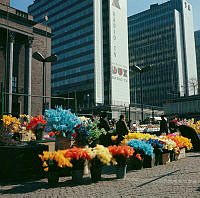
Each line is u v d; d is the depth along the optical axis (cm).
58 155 562
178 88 10894
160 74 11531
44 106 1547
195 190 490
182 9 12069
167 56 11475
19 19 3409
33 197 471
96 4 8406
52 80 9362
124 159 641
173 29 11456
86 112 7194
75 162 588
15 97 3381
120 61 8619
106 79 8238
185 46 11875
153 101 11475
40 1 10250
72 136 718
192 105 4588
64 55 9062
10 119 858
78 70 8531
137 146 785
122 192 492
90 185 567
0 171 659
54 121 699
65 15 9231
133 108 7388
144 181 596
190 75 12050
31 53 3553
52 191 517
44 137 890
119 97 8369
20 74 3556
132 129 1659
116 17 8694
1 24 3188
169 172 714
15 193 506
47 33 3953
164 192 482
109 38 8362
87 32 8444
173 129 1388
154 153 850
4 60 3309
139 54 12344
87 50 8362
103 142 1023
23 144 757
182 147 1057
